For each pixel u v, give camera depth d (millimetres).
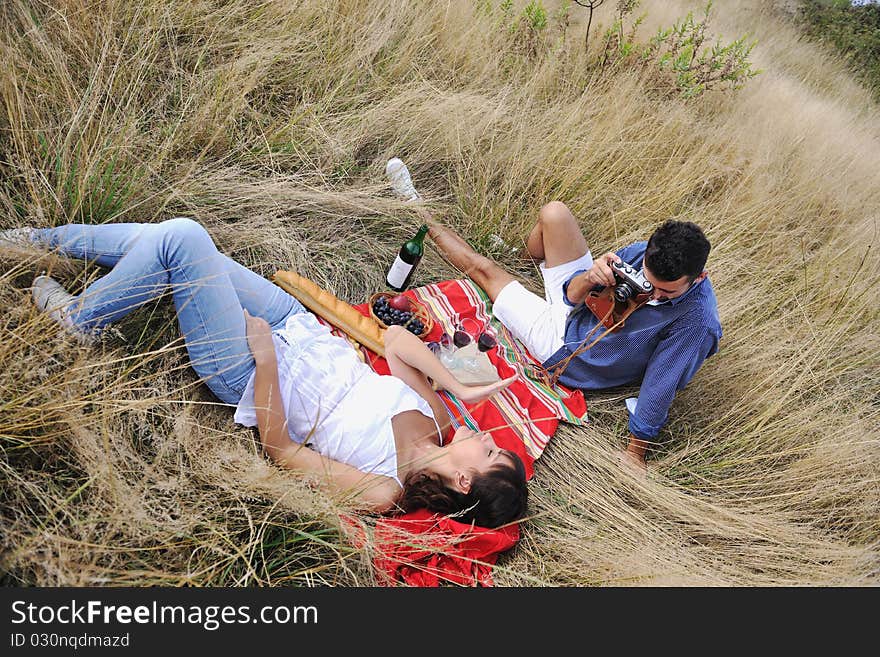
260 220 3324
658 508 2992
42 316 2252
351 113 3902
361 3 4246
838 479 3072
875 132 6316
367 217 3666
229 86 3518
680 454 3186
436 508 2607
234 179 3381
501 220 3830
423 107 3980
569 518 2873
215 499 2365
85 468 2203
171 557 2238
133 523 2133
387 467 2600
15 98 2850
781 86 6094
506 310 3381
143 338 2691
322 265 3414
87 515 2164
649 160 4297
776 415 3312
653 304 2898
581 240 3385
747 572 2785
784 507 3066
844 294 3709
